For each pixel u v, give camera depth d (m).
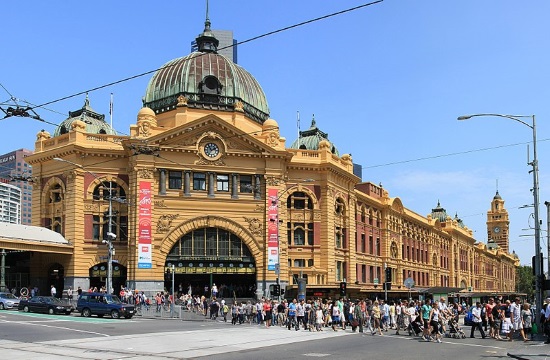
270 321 50.44
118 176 71.31
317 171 79.00
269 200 73.69
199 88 78.00
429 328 38.53
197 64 80.19
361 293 86.12
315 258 77.50
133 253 68.44
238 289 74.75
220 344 34.09
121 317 54.16
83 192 70.31
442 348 33.41
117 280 71.50
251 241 72.69
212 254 71.81
